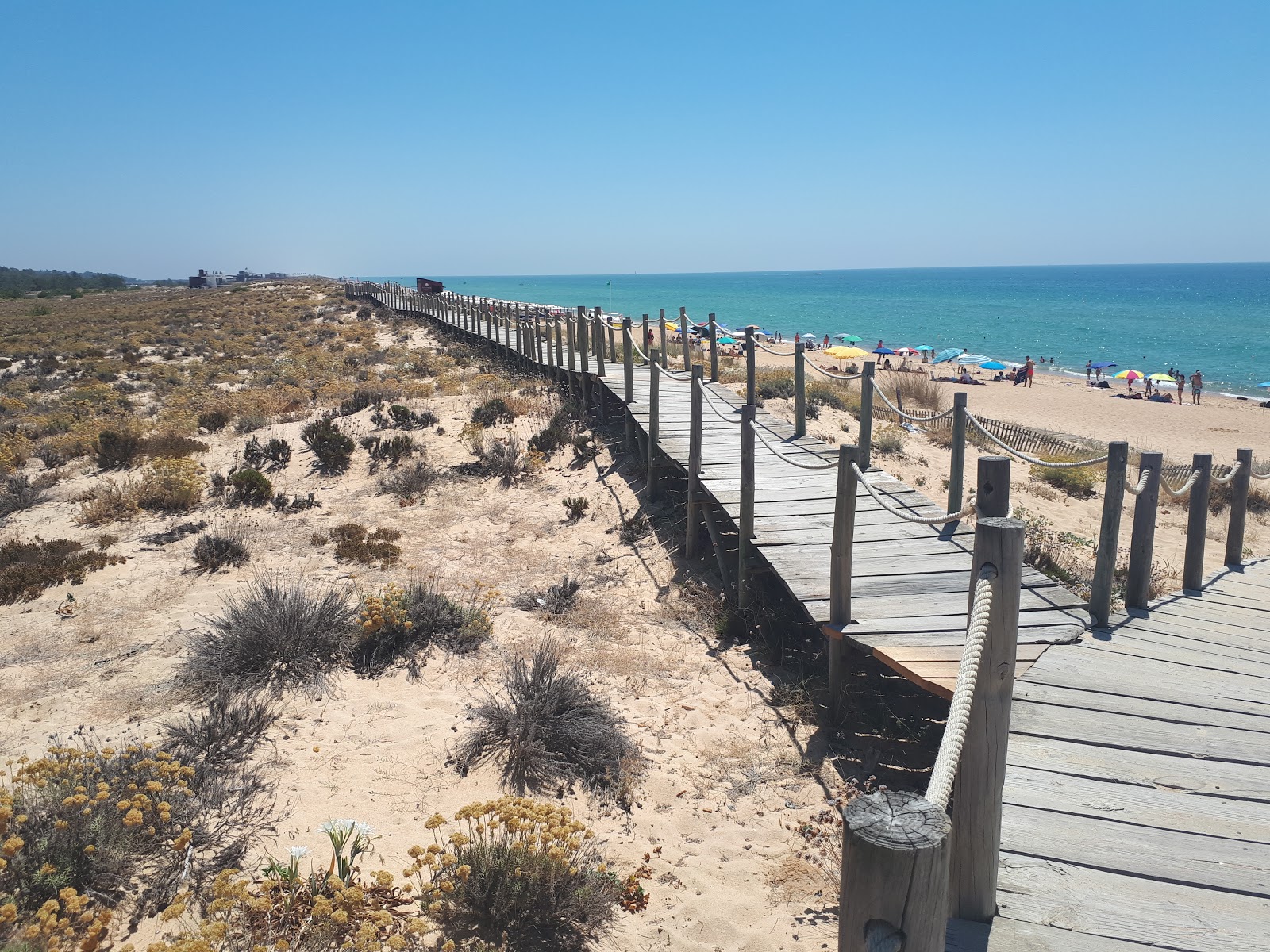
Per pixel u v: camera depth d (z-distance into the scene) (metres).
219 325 39.88
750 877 4.35
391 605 6.73
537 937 3.82
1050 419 28.61
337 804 4.64
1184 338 71.38
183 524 10.66
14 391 22.23
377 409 16.08
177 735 5.07
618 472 12.46
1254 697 4.63
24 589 8.16
